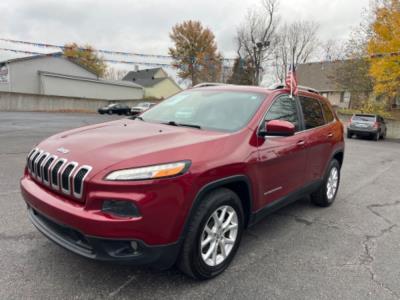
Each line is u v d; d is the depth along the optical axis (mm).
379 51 20703
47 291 2475
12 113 25156
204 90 4078
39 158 2672
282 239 3699
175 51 46125
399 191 6184
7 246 3117
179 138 2732
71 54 38156
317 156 4316
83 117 25312
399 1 19922
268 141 3252
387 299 2631
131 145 2525
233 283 2736
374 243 3707
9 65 33000
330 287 2766
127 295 2486
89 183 2191
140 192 2182
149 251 2273
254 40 38281
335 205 5117
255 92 3670
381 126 19375
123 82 44562
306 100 4383
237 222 2951
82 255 2266
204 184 2482
